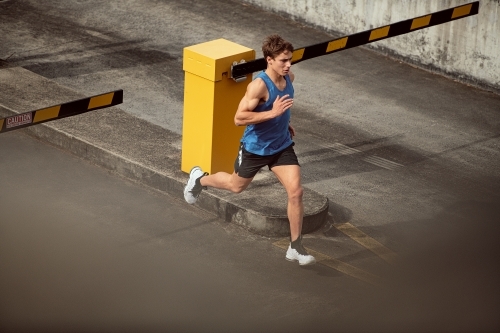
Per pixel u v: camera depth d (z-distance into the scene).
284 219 16.36
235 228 16.64
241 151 15.26
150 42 26.92
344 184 18.92
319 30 28.33
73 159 18.97
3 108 20.30
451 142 21.48
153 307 14.09
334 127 21.98
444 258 16.06
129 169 18.20
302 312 14.20
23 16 28.02
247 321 13.88
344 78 25.11
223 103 16.97
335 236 16.66
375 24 26.64
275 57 14.23
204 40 27.30
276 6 29.28
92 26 27.73
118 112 20.45
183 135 17.55
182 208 17.27
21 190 17.58
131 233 16.28
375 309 14.37
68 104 14.95
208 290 14.66
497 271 15.68
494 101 24.08
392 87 24.69
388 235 16.83
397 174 19.58
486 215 17.81
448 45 25.11
